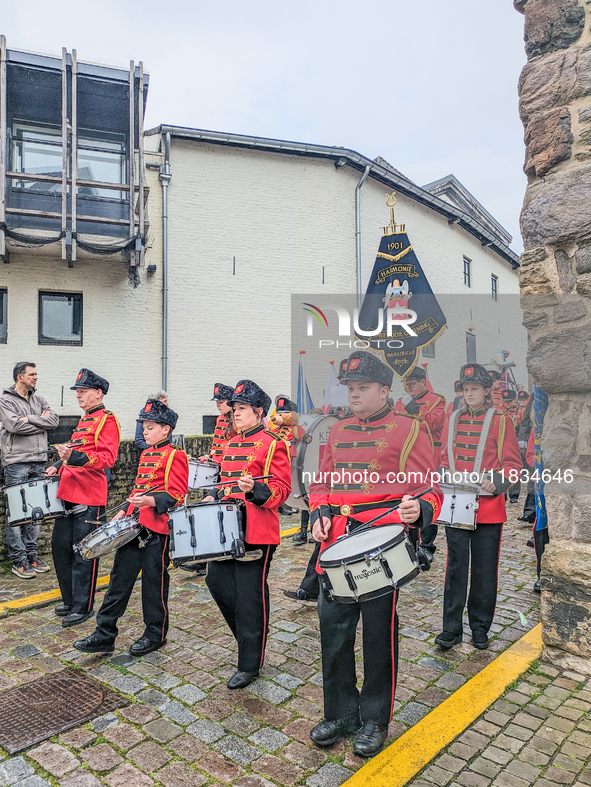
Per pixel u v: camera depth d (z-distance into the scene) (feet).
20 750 8.93
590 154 11.58
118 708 10.20
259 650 11.06
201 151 35.78
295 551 21.25
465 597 12.57
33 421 18.52
